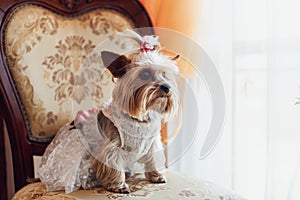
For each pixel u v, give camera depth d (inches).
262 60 50.4
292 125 47.4
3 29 45.4
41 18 48.1
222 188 42.6
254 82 51.2
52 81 48.7
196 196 39.3
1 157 56.3
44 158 43.9
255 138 51.9
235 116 52.7
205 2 53.4
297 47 46.8
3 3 45.4
